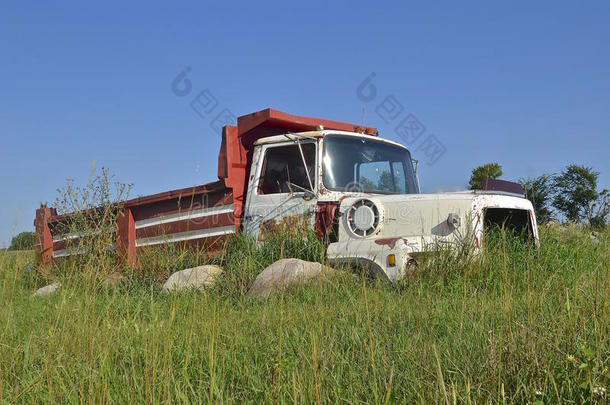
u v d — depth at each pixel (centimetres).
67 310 480
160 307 568
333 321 463
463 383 322
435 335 409
